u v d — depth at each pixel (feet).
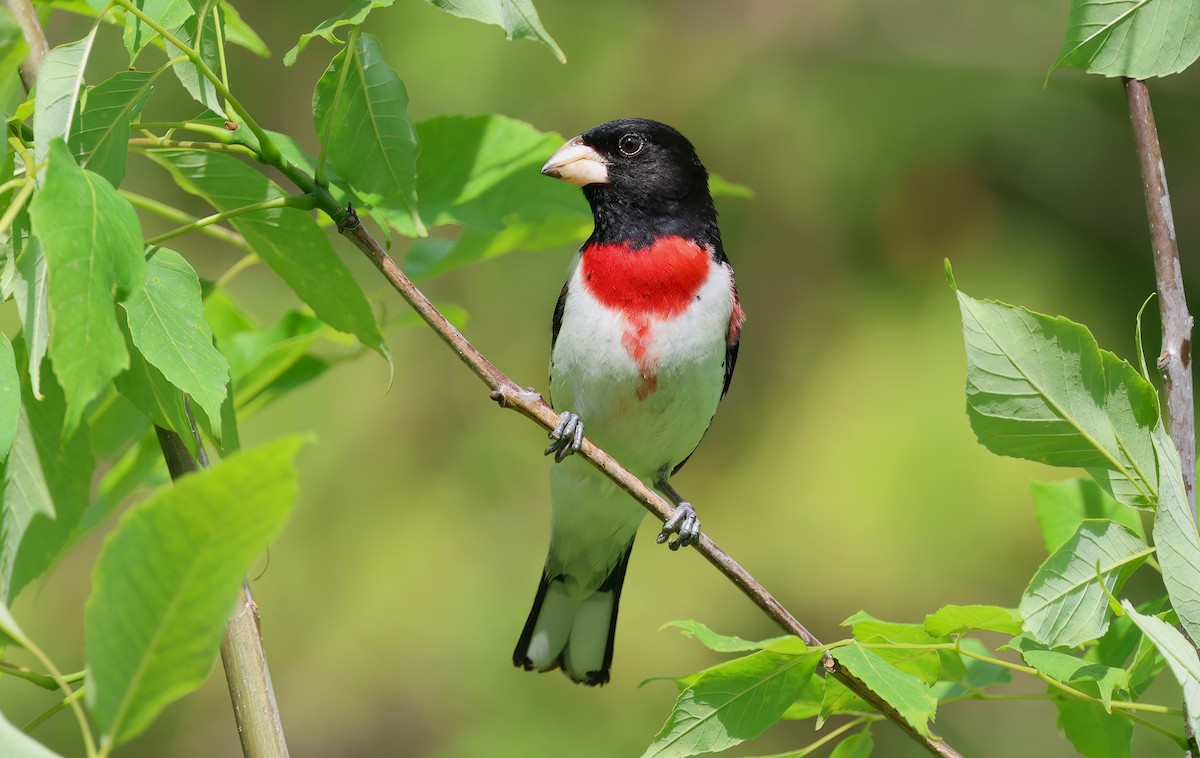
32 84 13.88
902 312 43.24
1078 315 42.86
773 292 44.50
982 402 13.46
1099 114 44.78
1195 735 11.64
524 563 41.39
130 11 13.32
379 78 15.34
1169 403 14.30
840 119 45.09
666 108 45.52
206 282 17.48
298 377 19.93
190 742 40.45
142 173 40.88
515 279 44.45
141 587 7.88
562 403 23.30
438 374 43.50
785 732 39.78
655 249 22.71
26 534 13.41
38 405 13.46
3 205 12.46
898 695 12.53
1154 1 15.02
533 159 19.12
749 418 43.52
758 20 46.29
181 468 14.34
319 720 39.34
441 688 39.83
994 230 43.88
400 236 43.70
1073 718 15.33
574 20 45.91
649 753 13.37
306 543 41.22
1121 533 13.17
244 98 44.29
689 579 41.22
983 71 45.09
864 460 41.11
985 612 13.66
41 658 8.57
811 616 40.04
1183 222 44.14
